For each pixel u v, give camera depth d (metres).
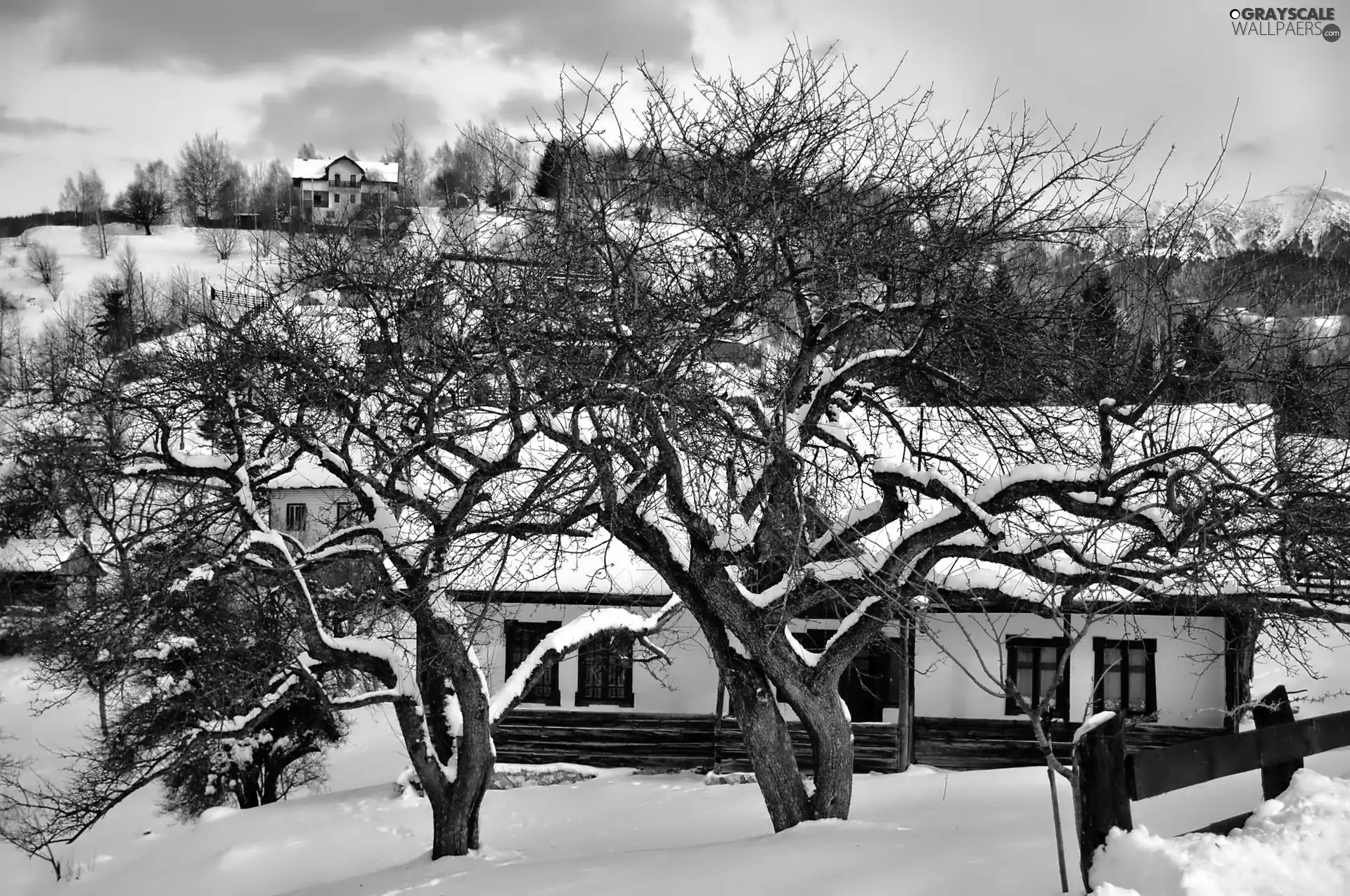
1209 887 6.14
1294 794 7.62
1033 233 11.76
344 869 17.72
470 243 12.62
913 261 11.77
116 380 15.27
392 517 14.15
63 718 37.97
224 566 14.17
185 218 123.88
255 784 26.00
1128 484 11.60
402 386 13.24
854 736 21.52
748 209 11.23
